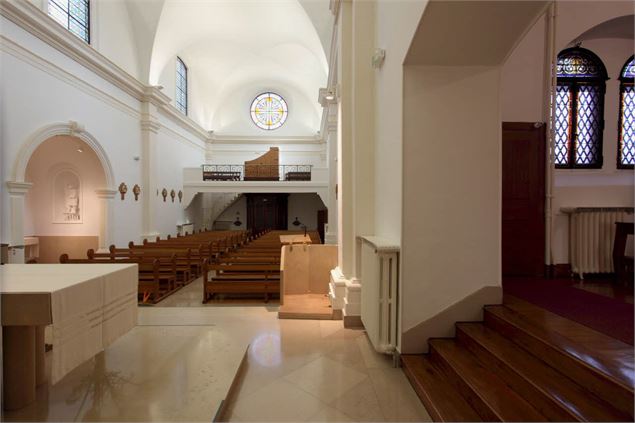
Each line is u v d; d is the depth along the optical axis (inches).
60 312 74.8
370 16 163.5
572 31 168.6
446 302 114.8
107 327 92.7
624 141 190.1
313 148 719.1
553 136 165.8
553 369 79.5
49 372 107.2
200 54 562.6
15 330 88.2
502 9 87.6
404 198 113.7
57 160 336.5
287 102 720.3
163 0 369.1
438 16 89.7
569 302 118.0
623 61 189.5
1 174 226.2
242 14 442.6
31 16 240.2
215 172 568.4
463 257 114.8
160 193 456.4
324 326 156.9
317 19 379.9
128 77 366.0
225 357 120.9
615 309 109.3
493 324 107.3
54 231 343.6
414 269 114.0
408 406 92.7
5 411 87.7
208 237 424.8
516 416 69.4
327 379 108.0
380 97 149.3
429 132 113.5
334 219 374.3
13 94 233.3
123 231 371.6
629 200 177.3
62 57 277.4
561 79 188.5
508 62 167.2
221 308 191.3
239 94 714.2
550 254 165.0
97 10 321.4
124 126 373.1
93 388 99.1
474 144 114.2
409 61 110.7
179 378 105.4
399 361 115.3
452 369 93.4
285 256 205.2
